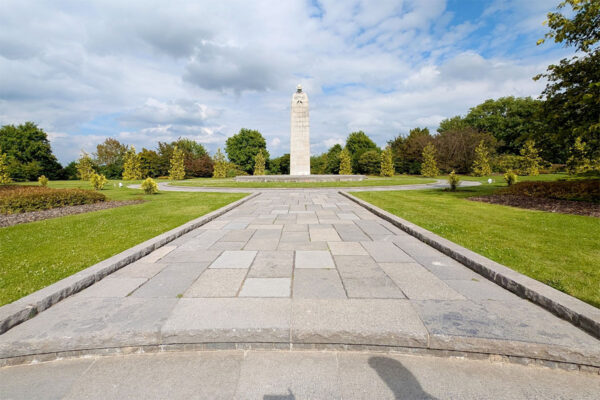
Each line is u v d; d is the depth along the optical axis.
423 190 16.78
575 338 2.25
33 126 42.84
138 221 7.59
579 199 9.74
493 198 11.71
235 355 2.32
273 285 3.31
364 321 2.47
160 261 4.26
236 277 3.59
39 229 6.66
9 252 4.80
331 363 2.21
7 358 2.28
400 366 2.18
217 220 7.71
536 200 10.37
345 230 6.42
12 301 2.96
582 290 3.08
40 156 41.88
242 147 58.22
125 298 2.99
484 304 2.83
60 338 2.32
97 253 4.72
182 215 8.52
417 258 4.37
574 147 12.66
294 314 2.59
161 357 2.32
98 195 12.59
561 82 10.84
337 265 4.05
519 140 13.17
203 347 2.39
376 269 3.88
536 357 2.20
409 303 2.84
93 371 2.17
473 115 50.91
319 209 9.77
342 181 24.95
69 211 9.98
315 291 3.13
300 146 25.59
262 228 6.67
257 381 2.02
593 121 9.98
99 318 2.58
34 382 2.06
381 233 6.12
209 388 1.96
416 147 46.12
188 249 4.92
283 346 2.38
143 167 46.31
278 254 4.61
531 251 4.55
